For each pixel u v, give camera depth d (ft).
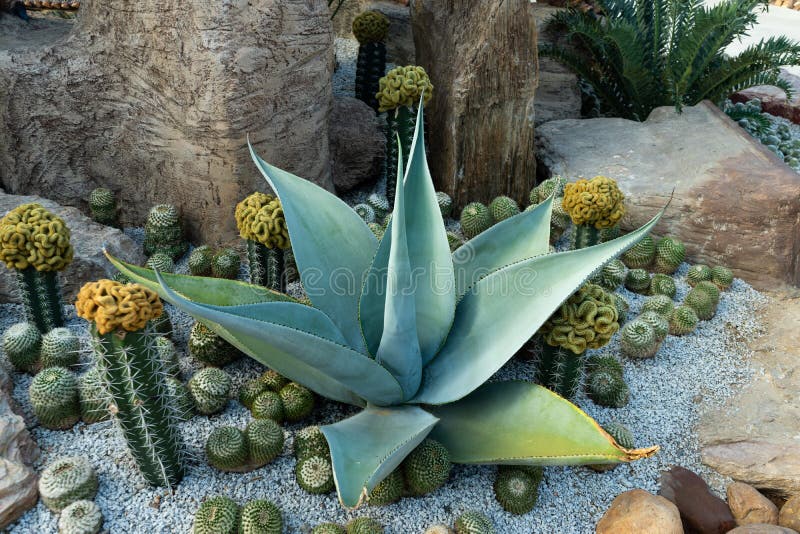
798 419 5.15
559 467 4.83
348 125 7.50
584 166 7.25
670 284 6.29
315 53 6.19
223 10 5.55
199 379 4.80
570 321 4.39
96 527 4.17
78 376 4.95
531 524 4.47
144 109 6.17
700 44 7.83
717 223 6.57
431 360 4.69
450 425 4.54
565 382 4.66
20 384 5.04
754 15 7.98
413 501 4.50
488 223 6.70
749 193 6.48
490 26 6.54
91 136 6.40
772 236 6.42
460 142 6.94
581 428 4.15
